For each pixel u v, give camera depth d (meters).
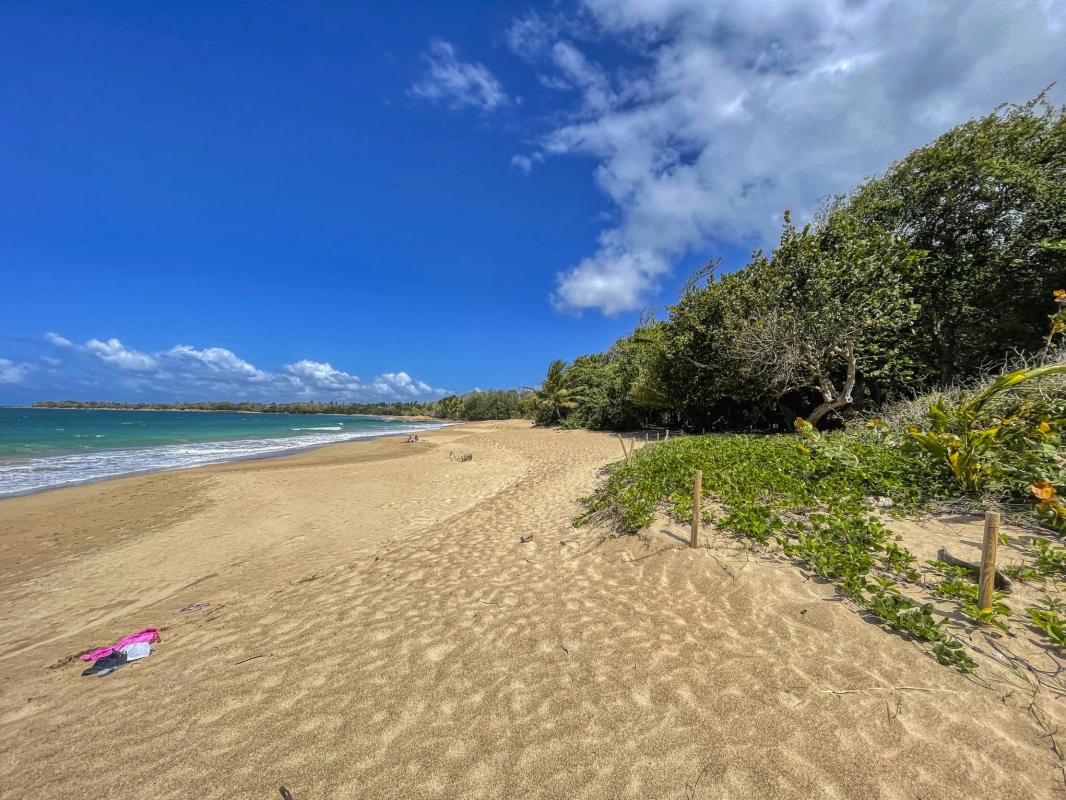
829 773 2.15
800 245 12.35
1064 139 11.41
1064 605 3.14
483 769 2.33
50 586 5.71
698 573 4.29
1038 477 4.41
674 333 17.39
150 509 9.75
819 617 3.38
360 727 2.71
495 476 12.57
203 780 2.37
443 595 4.67
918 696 2.54
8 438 26.36
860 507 4.95
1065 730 2.26
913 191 12.49
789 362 12.01
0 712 3.07
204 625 4.29
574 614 3.99
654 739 2.44
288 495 10.85
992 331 12.05
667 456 8.13
